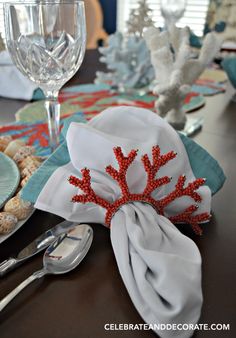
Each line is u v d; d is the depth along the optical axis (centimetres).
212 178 26
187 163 25
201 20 180
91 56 91
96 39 148
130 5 185
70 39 30
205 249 22
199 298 16
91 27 147
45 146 38
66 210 22
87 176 21
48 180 23
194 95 60
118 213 21
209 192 24
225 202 27
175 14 75
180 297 16
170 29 46
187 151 26
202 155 26
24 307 17
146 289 16
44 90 33
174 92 41
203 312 17
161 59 43
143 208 21
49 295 18
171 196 22
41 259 20
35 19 28
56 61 31
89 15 146
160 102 41
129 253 19
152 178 21
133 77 60
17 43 29
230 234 23
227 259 21
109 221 21
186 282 16
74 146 23
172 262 17
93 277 19
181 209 23
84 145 23
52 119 33
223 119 49
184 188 22
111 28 191
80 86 65
